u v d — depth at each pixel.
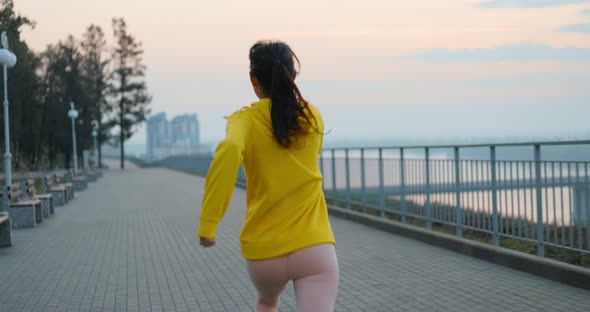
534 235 7.19
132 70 67.75
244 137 2.66
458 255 8.12
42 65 52.81
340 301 5.95
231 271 7.71
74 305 6.14
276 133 2.70
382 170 11.68
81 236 11.49
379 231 10.84
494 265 7.34
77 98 57.88
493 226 7.99
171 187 27.20
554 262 6.43
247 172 2.80
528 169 7.25
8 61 14.03
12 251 9.84
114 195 22.88
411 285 6.50
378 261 7.94
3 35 14.29
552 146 6.79
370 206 12.34
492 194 8.02
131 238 11.05
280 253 2.69
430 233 9.16
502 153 7.80
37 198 14.80
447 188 9.25
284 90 2.74
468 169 8.61
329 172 15.04
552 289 6.01
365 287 6.50
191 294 6.50
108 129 66.94
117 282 7.21
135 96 67.62
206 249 9.55
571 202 6.51
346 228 11.39
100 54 67.88
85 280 7.38
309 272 2.70
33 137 47.94
